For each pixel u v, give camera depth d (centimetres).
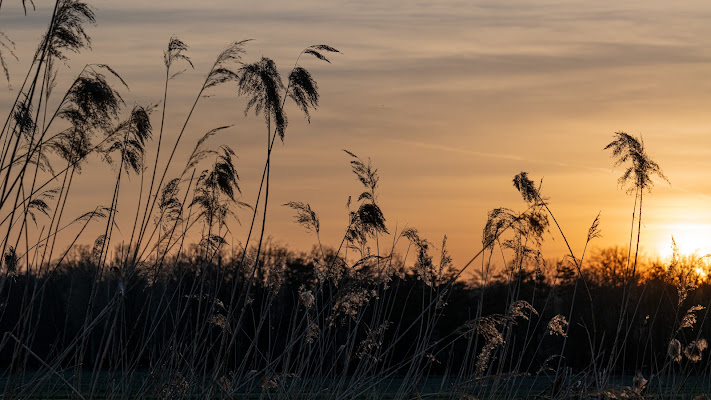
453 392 771
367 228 1049
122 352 939
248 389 955
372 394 970
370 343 975
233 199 1022
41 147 907
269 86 943
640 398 744
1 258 888
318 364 1008
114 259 974
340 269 1000
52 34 850
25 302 876
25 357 855
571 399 912
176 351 956
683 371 1025
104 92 866
